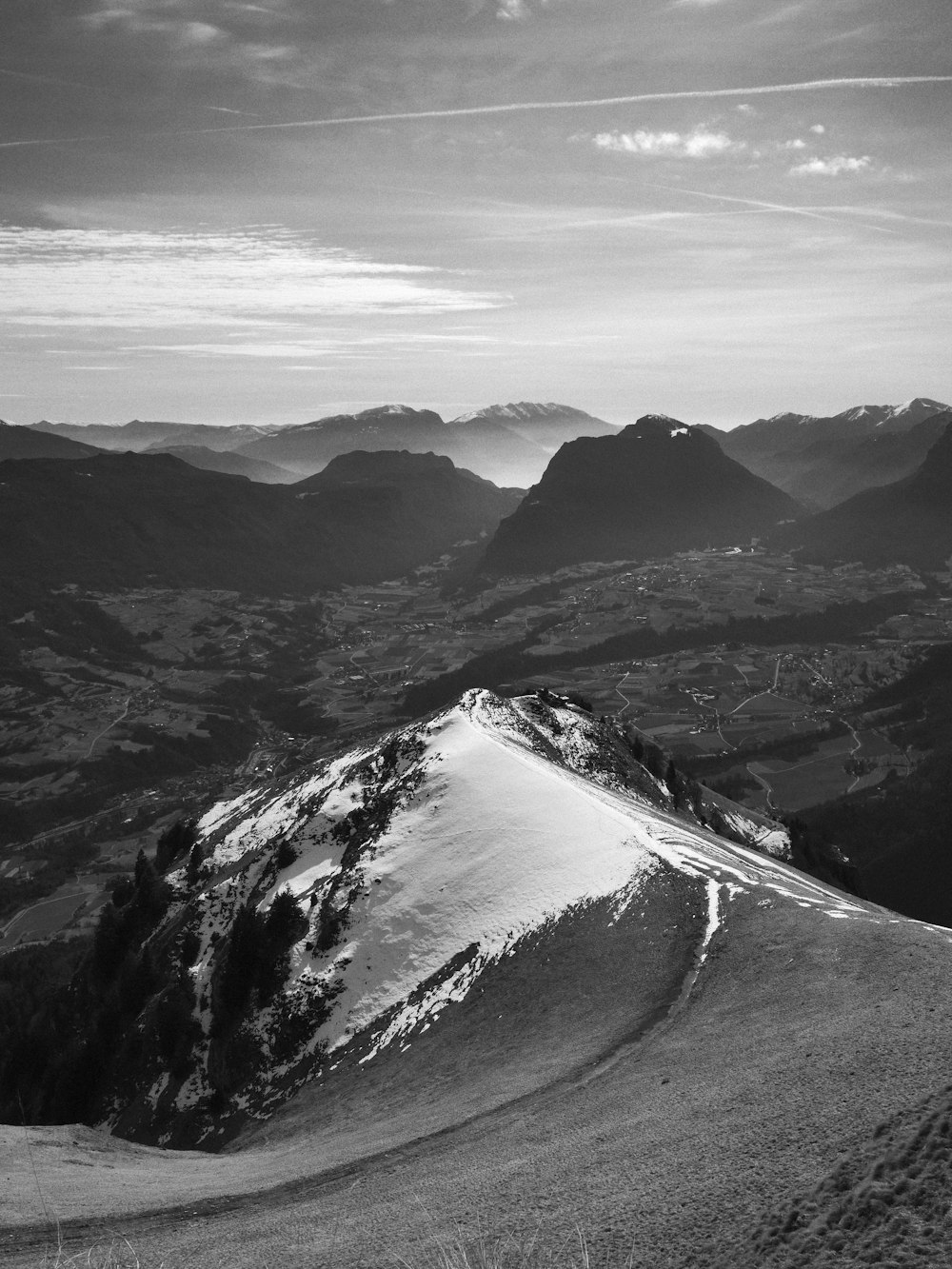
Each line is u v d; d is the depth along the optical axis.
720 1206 21.27
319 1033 59.91
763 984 39.28
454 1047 49.62
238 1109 57.91
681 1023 38.81
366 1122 45.16
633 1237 20.97
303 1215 28.72
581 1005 46.56
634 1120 28.67
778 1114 24.91
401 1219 25.91
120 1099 65.06
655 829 64.25
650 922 50.91
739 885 51.59
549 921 57.00
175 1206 32.03
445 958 59.69
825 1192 20.42
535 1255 21.20
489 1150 30.80
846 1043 28.33
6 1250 28.81
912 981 33.16
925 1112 22.05
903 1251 18.02
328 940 66.44
